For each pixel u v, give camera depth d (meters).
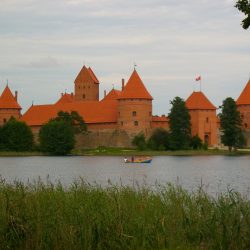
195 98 144.62
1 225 18.09
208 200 19.66
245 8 17.72
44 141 125.75
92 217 17.81
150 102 140.62
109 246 17.42
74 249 17.47
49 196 19.72
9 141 127.69
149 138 137.62
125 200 19.42
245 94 155.12
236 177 62.84
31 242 17.84
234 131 128.00
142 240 17.47
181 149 127.75
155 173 71.00
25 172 72.19
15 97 167.25
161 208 19.08
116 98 151.38
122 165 89.31
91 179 59.47
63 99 172.50
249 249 17.11
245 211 17.92
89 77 173.38
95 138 143.25
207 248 17.48
